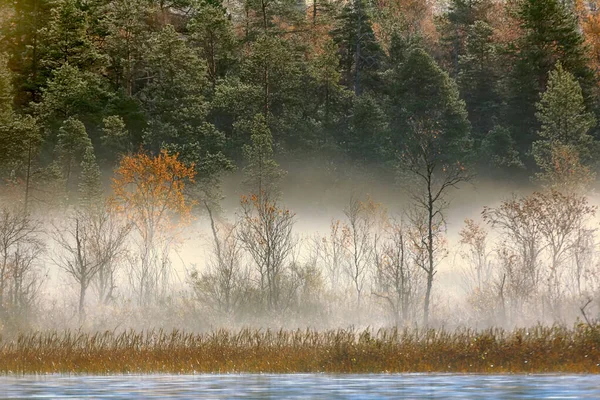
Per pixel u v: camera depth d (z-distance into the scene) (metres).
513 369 25.81
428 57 122.00
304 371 26.88
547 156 103.69
